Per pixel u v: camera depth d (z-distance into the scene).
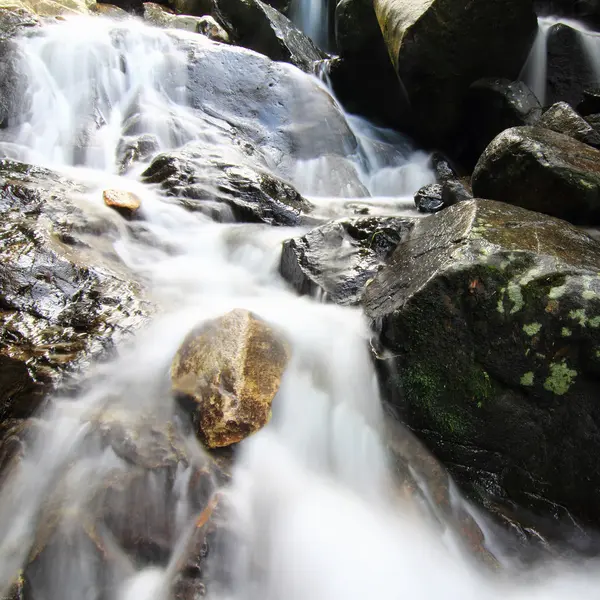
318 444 1.71
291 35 5.40
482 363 1.68
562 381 1.64
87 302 1.87
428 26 3.61
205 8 5.52
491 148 2.51
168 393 1.60
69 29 3.73
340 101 5.06
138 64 3.65
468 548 1.61
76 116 3.27
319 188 3.52
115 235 2.29
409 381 1.75
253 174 2.84
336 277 2.11
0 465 1.46
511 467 1.71
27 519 1.41
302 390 1.72
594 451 1.65
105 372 1.65
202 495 1.46
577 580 1.60
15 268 1.89
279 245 2.40
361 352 1.85
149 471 1.45
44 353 1.66
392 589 1.47
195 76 3.77
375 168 4.04
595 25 5.02
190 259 2.36
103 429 1.50
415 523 1.60
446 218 2.05
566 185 2.23
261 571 1.43
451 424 1.73
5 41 3.35
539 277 1.66
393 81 4.59
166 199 2.59
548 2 5.24
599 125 3.21
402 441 1.75
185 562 1.38
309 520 1.52
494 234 1.79
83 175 2.69
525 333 1.64
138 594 1.37
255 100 3.84
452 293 1.68
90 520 1.39
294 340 1.82
